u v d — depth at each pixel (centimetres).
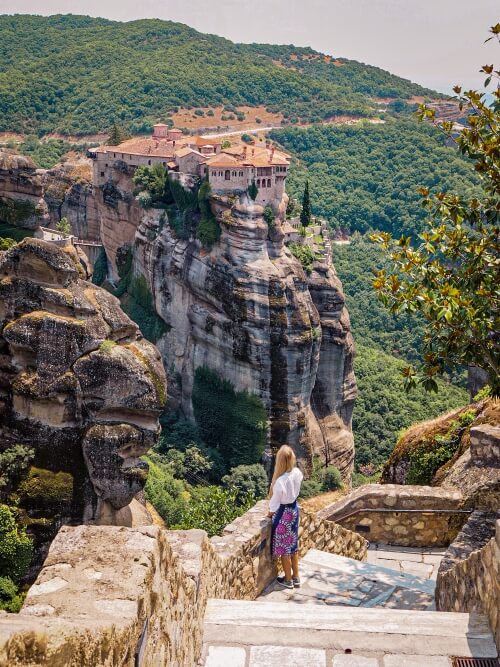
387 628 908
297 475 1262
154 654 646
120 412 4134
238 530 1242
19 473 4081
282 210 11012
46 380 4062
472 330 1700
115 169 13038
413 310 1730
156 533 683
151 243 11931
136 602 588
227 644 886
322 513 1691
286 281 10681
